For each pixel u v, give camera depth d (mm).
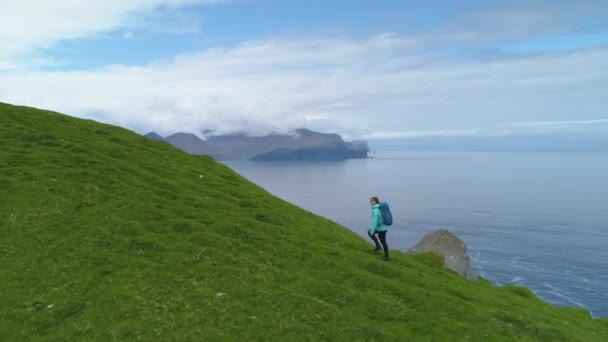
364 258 29875
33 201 27656
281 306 21484
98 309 19516
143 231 26156
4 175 30188
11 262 22156
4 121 38562
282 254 27031
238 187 40156
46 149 35188
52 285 20766
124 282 21562
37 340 17297
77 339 17625
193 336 18578
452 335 22359
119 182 31719
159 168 37562
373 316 22422
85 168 33031
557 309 40969
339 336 20172
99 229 25547
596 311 118938
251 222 30734
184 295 21234
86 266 22406
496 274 155875
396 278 28266
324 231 34969
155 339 18125
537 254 185125
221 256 24969
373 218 31141
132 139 44812
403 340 20891
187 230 27000
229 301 21266
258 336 19219
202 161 46281
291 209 40031
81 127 43469
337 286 24109
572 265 167125
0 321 18094
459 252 43594
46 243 23984
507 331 24641
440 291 28234
